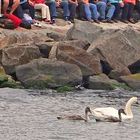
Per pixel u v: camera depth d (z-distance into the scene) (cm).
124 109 2630
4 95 3022
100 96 3100
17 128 2358
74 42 3525
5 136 2239
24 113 2617
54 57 3425
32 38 3622
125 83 3362
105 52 3488
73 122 2489
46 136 2248
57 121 2491
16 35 3603
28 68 3269
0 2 3797
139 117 2627
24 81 3247
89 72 3369
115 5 4338
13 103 2827
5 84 3244
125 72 3459
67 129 2366
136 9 4512
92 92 3206
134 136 2297
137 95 3178
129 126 2456
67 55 3403
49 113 2633
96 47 3488
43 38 3653
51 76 3253
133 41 3584
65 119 2527
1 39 3572
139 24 4484
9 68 3366
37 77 3247
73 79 3262
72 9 4144
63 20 4147
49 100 2927
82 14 4175
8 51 3403
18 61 3388
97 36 3672
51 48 3475
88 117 2534
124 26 4306
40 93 3111
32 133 2288
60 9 4162
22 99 2931
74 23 3734
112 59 3494
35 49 3444
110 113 2545
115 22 4366
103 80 3316
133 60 3534
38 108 2730
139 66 3562
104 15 4291
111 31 3578
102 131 2355
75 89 3253
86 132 2328
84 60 3400
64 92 3178
